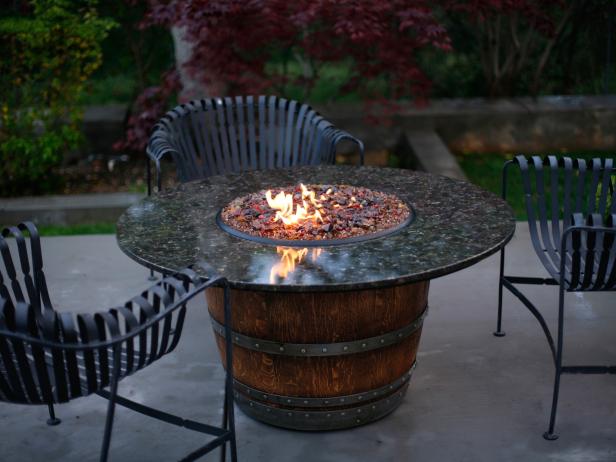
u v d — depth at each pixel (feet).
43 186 20.56
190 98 21.12
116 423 9.70
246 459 8.90
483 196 10.41
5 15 22.65
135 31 25.36
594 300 12.76
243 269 8.13
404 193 10.64
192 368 10.98
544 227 10.68
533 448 8.96
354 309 8.63
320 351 8.77
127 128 23.41
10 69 19.02
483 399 9.99
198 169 14.01
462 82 26.04
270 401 9.27
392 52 20.11
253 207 9.97
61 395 7.23
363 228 9.19
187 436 9.40
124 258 14.99
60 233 17.79
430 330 11.90
